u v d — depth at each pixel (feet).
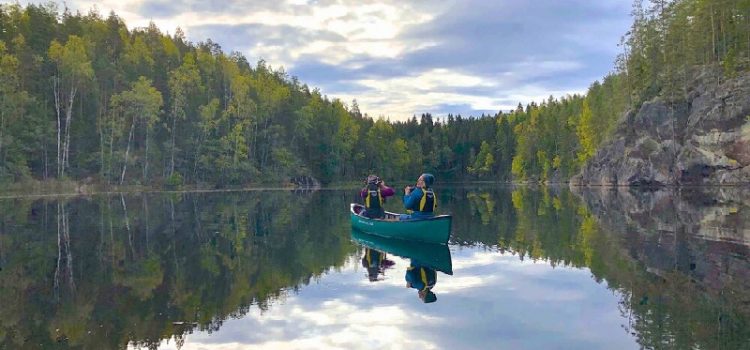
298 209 98.73
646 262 35.68
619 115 202.39
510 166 371.15
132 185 184.34
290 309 25.46
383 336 20.86
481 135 407.64
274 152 248.11
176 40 288.71
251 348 19.86
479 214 78.43
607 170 192.54
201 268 37.47
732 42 164.35
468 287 29.53
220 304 26.86
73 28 215.72
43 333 22.41
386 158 338.13
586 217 69.51
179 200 130.21
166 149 201.98
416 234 50.19
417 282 31.27
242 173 229.86
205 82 246.68
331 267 37.04
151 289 30.76
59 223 71.26
